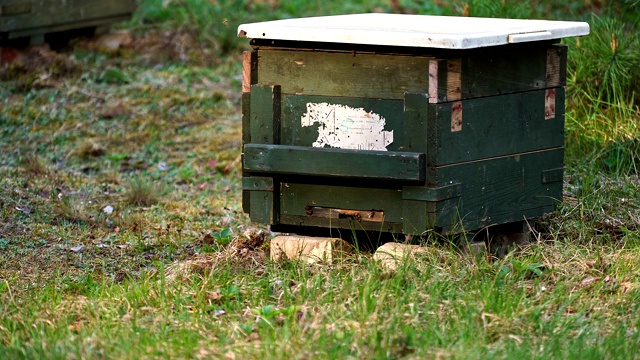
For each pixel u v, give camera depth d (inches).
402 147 251.8
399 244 259.9
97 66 522.9
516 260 260.4
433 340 209.9
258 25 261.4
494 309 224.5
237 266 269.1
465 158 255.1
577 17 482.6
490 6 437.7
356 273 250.8
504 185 267.1
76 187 376.8
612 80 377.7
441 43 236.1
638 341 213.9
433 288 233.6
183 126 464.8
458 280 243.4
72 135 442.0
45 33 515.5
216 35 587.8
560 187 283.7
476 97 254.5
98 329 220.8
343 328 214.4
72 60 516.4
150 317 230.1
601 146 363.3
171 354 206.4
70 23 527.5
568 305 234.1
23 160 399.9
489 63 256.1
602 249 272.2
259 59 264.4
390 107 251.8
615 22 414.6
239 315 230.5
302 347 206.2
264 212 269.1
